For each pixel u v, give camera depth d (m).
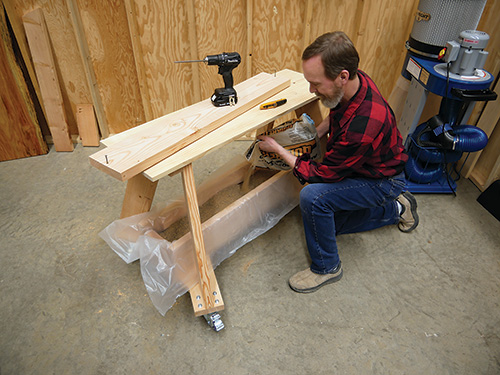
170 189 2.49
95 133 2.79
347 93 1.50
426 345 1.65
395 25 2.49
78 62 2.57
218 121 1.64
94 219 2.24
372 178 1.70
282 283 1.91
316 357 1.60
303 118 1.99
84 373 1.54
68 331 1.68
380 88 2.81
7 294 1.82
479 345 1.65
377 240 2.14
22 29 2.38
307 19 2.44
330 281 1.89
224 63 1.63
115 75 2.64
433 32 2.06
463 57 1.92
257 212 2.00
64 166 2.64
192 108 1.73
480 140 2.14
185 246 1.68
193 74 2.66
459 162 2.65
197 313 1.62
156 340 1.66
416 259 2.04
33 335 1.66
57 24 2.40
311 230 1.75
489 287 1.90
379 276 1.95
